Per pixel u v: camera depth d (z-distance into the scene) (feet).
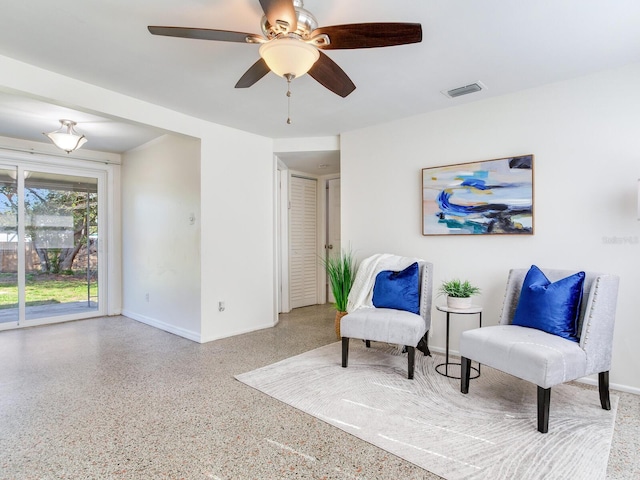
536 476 5.23
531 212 9.41
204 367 9.75
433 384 8.57
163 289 14.06
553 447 5.96
